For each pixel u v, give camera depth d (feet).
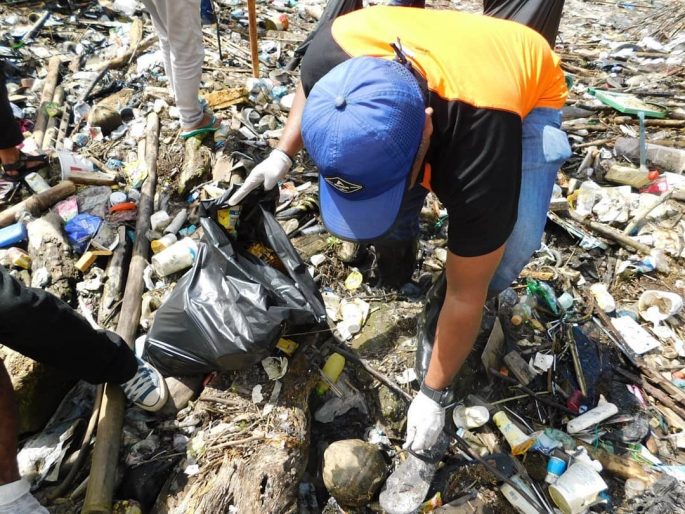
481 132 4.51
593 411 7.10
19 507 4.86
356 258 8.67
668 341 8.19
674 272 9.27
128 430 6.54
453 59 4.72
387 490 6.15
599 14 20.44
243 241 7.53
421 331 7.39
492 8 7.19
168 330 6.70
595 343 7.93
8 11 14.99
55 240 8.48
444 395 5.96
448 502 6.32
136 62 13.51
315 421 7.09
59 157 9.84
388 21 5.19
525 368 7.46
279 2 18.07
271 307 6.35
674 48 16.85
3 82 8.83
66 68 13.10
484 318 7.93
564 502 6.13
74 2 15.58
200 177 10.06
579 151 11.66
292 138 6.97
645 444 7.00
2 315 5.06
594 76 15.07
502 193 4.57
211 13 13.28
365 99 4.21
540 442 6.75
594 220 10.05
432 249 9.29
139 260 8.50
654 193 10.53
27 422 6.50
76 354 5.69
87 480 6.04
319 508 6.40
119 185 10.09
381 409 7.10
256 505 5.80
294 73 13.62
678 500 6.28
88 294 8.20
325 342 7.64
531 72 5.26
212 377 7.06
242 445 6.29
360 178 4.41
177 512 5.82
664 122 12.49
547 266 9.16
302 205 9.53
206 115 10.65
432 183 5.04
